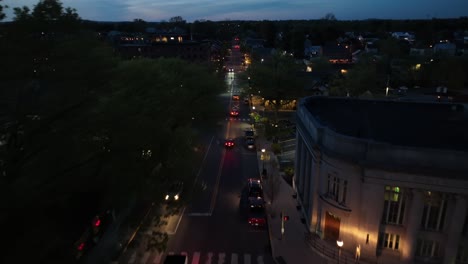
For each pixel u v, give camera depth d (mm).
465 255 21047
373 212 22234
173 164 27703
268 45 185000
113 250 25750
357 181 22672
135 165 20438
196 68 55000
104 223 27344
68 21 15812
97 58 16969
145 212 29016
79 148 17375
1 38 14109
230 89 95500
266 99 68812
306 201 29781
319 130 25609
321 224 25656
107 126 18344
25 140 15094
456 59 81312
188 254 25812
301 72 80438
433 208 21203
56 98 15602
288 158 45719
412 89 77312
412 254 22000
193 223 30125
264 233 28766
